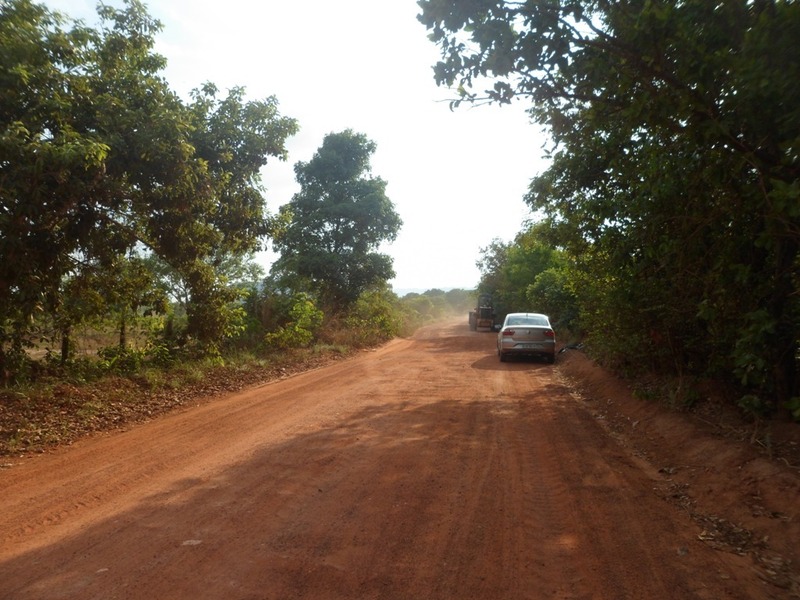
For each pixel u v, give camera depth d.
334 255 27.89
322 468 6.39
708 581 3.91
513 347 17.44
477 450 7.23
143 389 11.43
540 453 7.13
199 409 10.28
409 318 44.72
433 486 5.80
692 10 5.29
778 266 6.29
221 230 13.88
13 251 8.77
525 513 5.11
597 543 4.50
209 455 6.99
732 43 5.24
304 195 29.30
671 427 7.76
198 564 4.06
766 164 5.29
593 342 12.37
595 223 10.42
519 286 33.09
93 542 4.44
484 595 3.69
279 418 9.19
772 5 4.89
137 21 11.67
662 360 9.63
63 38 9.47
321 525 4.77
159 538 4.51
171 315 16.20
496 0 6.01
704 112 5.36
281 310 21.56
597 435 8.13
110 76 10.72
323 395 11.44
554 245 13.84
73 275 11.78
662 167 7.05
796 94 4.67
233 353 17.30
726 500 5.31
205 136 12.89
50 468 6.62
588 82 6.43
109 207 10.79
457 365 17.00
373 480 5.97
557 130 9.61
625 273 9.22
